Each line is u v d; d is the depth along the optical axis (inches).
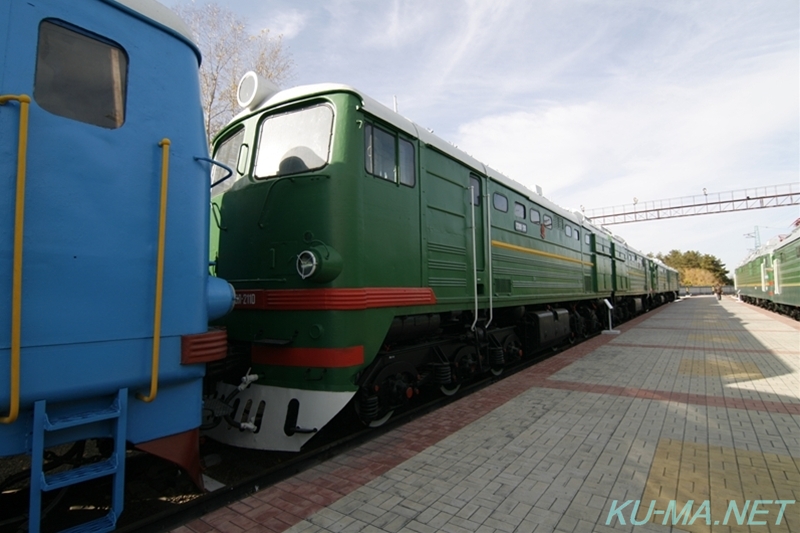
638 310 841.5
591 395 243.0
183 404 118.3
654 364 331.3
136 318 104.2
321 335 158.4
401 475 147.7
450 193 231.9
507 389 261.1
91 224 97.4
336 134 168.6
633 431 185.5
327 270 154.3
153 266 107.9
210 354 120.0
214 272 196.7
